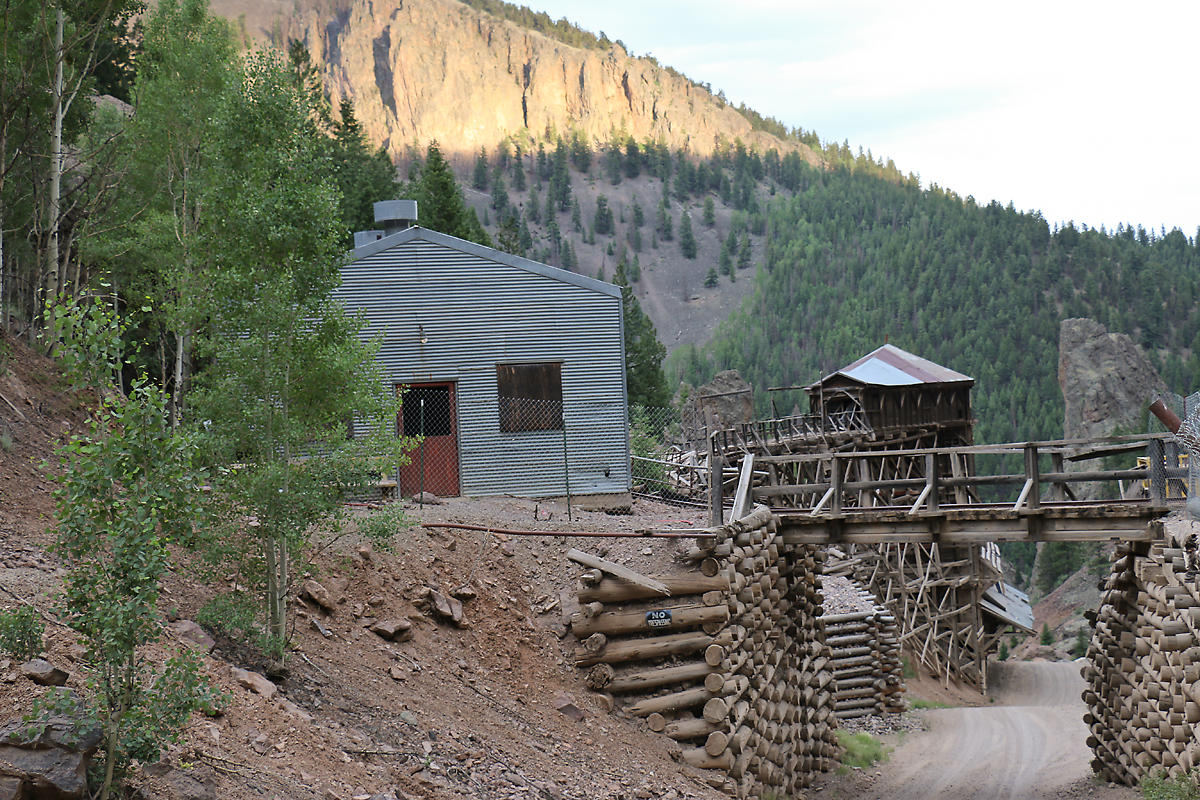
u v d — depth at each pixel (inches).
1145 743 638.5
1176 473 590.9
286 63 434.3
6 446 470.6
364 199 2003.0
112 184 890.7
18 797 211.6
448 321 872.3
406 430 863.1
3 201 868.0
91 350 253.4
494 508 764.6
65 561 370.9
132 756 236.5
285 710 345.7
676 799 467.5
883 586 1461.6
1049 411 6451.8
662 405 2539.4
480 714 462.6
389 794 324.2
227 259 419.5
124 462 248.4
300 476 399.2
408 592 530.9
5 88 736.3
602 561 577.9
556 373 890.1
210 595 418.6
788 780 656.4
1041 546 3932.1
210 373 413.1
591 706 536.7
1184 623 593.9
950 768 808.9
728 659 560.4
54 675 265.9
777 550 677.3
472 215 2385.6
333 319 423.2
